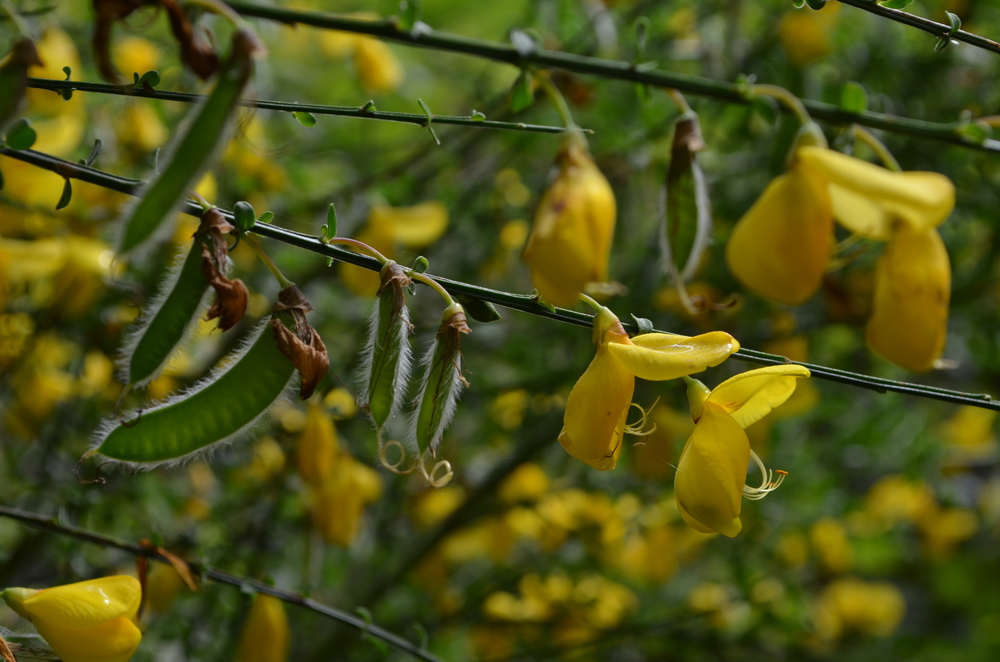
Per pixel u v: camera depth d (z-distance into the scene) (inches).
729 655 28.9
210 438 12.9
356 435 22.6
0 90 12.0
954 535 36.0
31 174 16.6
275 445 22.0
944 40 14.4
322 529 18.0
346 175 25.5
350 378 22.9
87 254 17.7
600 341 13.1
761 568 29.4
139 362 12.6
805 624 29.5
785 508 27.8
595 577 28.3
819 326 24.0
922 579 41.4
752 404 13.5
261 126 21.4
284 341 12.7
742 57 26.6
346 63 25.6
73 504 18.7
